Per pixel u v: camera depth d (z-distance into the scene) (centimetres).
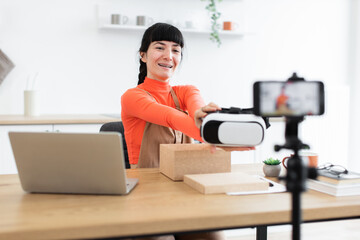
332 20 431
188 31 370
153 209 105
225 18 394
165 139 178
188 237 139
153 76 187
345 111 434
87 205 109
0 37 331
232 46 398
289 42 418
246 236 279
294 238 80
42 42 343
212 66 393
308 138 413
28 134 116
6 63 325
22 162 120
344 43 437
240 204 111
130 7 362
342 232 287
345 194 123
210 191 122
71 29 349
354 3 436
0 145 276
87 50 355
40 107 346
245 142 120
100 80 360
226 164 146
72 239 91
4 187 132
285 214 106
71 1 347
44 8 341
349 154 435
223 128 119
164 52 181
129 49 365
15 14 334
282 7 413
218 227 100
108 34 359
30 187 123
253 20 404
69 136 114
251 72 406
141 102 171
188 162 141
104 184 119
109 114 350
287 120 87
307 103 86
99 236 92
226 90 399
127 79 367
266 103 85
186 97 189
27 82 330
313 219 109
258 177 145
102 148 113
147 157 176
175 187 131
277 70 415
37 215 99
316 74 429
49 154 117
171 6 372
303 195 123
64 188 122
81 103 356
